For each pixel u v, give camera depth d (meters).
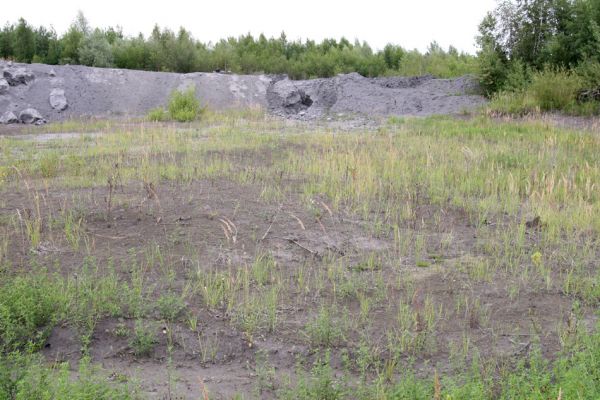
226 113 24.58
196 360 5.11
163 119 22.83
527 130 16.97
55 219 8.13
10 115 22.72
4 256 6.84
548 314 5.84
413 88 26.97
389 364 4.93
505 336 5.40
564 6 23.19
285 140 16.16
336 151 13.65
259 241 7.70
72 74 26.47
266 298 5.99
